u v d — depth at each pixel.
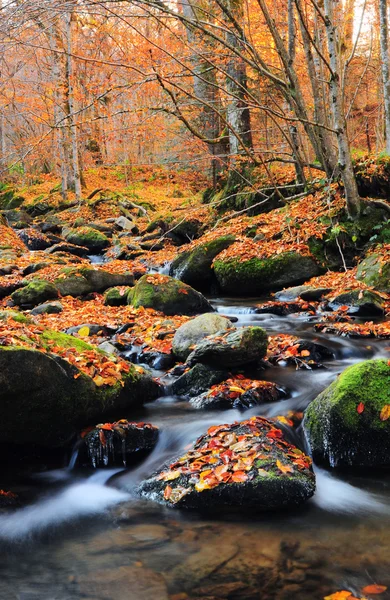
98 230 19.48
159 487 3.94
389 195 12.07
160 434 4.76
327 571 2.96
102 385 5.03
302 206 13.15
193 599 2.75
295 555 3.13
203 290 12.76
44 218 22.80
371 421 4.28
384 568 2.99
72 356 5.12
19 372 4.31
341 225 11.70
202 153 17.47
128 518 3.67
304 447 4.55
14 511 3.83
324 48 16.34
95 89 12.55
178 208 20.19
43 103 22.80
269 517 3.59
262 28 16.19
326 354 6.74
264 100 16.00
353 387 4.40
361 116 22.03
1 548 3.35
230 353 5.79
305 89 17.98
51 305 9.47
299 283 11.30
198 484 3.75
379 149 20.19
